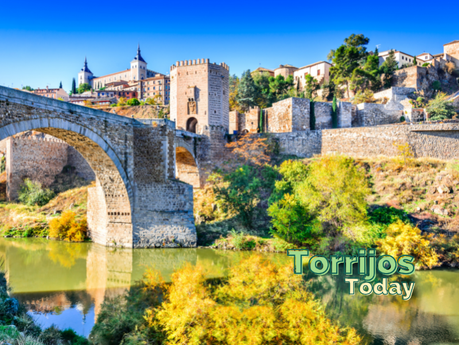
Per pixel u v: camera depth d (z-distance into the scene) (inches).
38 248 1428.4
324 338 597.0
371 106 2674.7
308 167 1642.5
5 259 1284.4
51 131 1093.8
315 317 640.4
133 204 1392.7
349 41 3523.6
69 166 2401.6
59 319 797.2
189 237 1385.3
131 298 789.2
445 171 1574.8
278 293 680.4
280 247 1318.9
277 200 1523.1
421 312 863.1
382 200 1512.1
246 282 709.3
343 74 3400.6
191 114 2479.1
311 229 1266.0
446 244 1212.5
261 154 1991.9
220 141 2028.8
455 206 1382.9
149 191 1397.6
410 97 2849.4
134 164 1409.9
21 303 890.1
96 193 1494.8
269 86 3828.7
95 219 1507.1
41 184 2182.6
